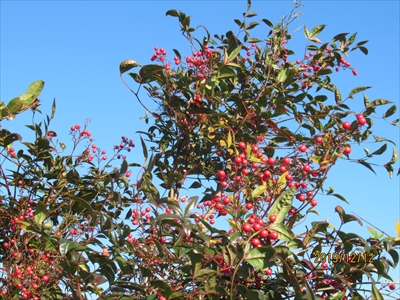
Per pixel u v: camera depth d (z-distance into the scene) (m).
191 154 5.68
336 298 3.37
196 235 3.75
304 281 3.14
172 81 5.15
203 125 5.35
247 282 3.71
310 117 5.33
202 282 3.54
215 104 5.41
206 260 3.64
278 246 3.23
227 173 4.72
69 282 3.78
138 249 4.14
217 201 3.98
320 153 4.27
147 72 4.51
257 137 4.68
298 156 4.22
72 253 3.59
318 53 5.73
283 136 4.89
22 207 5.14
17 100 4.07
